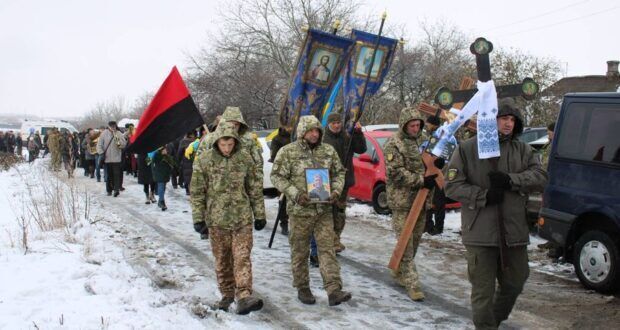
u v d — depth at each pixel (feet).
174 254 24.44
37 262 20.61
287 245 26.71
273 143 24.75
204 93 100.58
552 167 21.24
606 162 19.27
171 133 23.25
